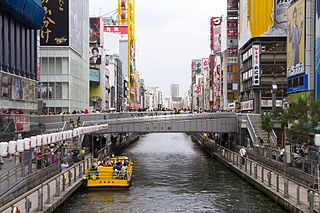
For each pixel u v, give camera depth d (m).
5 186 26.14
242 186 40.56
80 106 85.88
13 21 50.47
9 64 48.97
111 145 74.44
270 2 96.12
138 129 64.94
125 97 195.38
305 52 62.50
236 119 67.62
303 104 40.59
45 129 49.03
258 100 98.06
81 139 54.38
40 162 34.25
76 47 81.44
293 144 42.69
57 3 74.44
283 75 97.00
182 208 32.03
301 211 25.17
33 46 58.78
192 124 66.81
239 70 121.56
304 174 32.62
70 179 35.00
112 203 33.59
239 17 117.62
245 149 52.16
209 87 183.00
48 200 27.56
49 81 74.56
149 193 37.78
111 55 162.25
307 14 62.25
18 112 48.03
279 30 96.50
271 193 32.56
